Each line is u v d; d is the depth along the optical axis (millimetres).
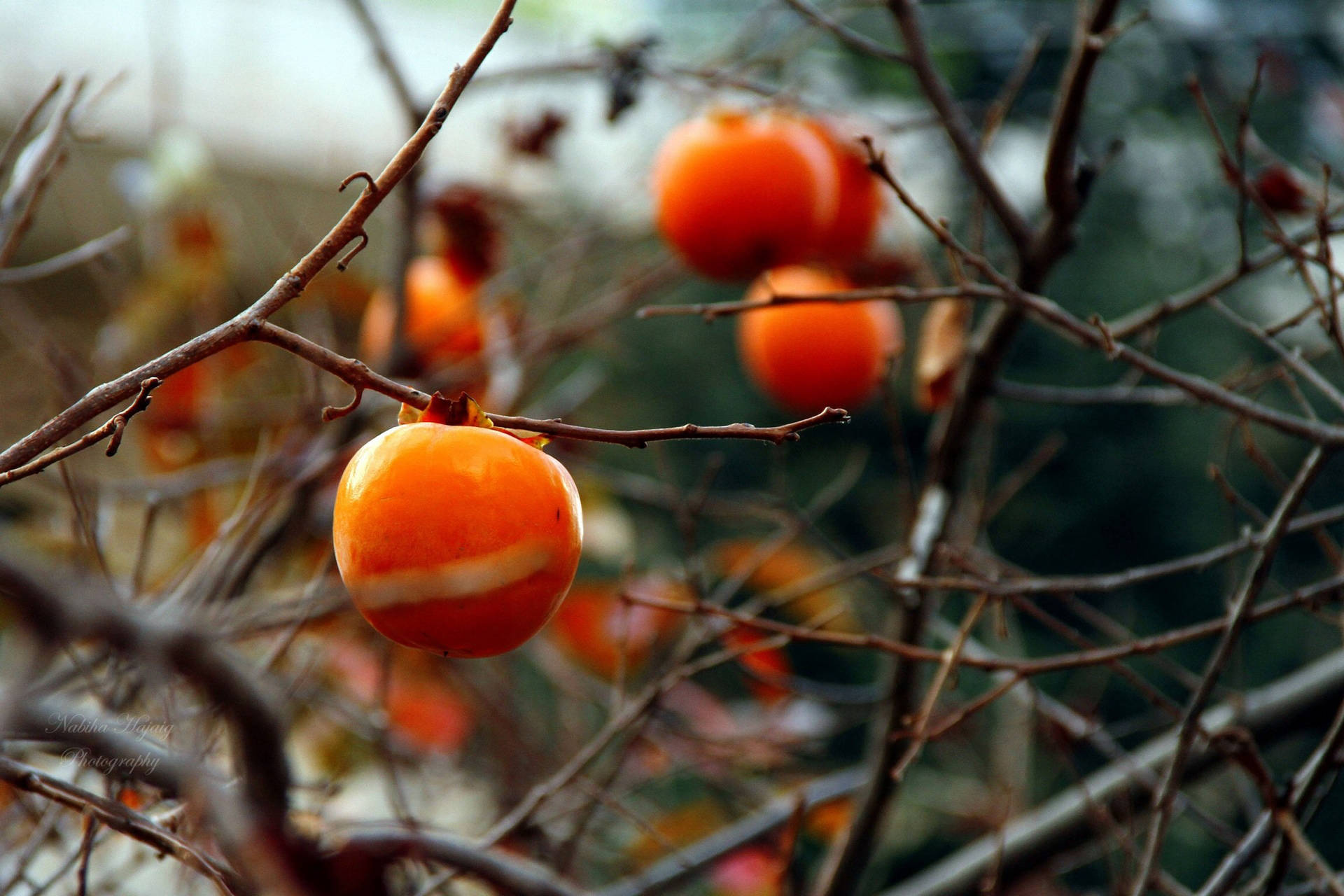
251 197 2658
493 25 962
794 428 958
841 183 1480
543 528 963
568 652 1934
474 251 1743
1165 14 2316
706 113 1430
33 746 1068
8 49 2402
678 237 1394
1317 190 1352
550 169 2137
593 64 1513
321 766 1582
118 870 1180
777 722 1713
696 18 2600
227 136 2574
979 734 2115
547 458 982
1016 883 1434
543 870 1149
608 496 2119
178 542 1610
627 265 2166
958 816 1974
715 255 1382
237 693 918
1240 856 1165
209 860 996
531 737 1844
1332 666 1358
